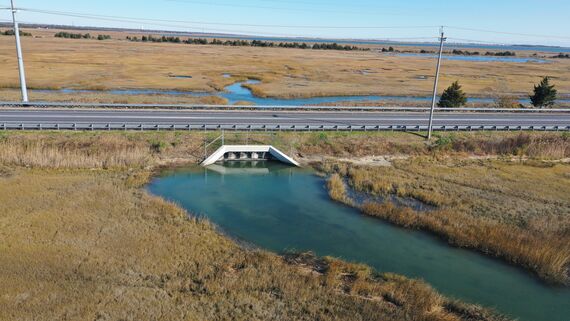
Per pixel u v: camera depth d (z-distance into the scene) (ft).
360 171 118.11
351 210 95.04
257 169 123.34
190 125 131.75
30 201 84.38
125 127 126.62
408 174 117.50
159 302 53.26
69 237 69.67
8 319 47.26
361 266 68.33
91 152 114.11
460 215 88.69
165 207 87.20
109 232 73.15
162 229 76.69
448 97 190.29
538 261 70.13
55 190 91.86
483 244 76.74
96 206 84.64
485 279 67.26
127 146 119.34
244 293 57.11
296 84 266.77
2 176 98.68
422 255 74.79
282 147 131.54
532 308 59.47
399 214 88.58
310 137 136.87
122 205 86.48
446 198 98.73
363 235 82.43
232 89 246.47
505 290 64.18
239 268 65.31
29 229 71.72
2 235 68.69
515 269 70.69
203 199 98.12
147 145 122.31
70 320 48.14
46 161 107.04
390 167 123.95
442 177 115.24
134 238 71.56
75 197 88.48
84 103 152.46
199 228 79.61
